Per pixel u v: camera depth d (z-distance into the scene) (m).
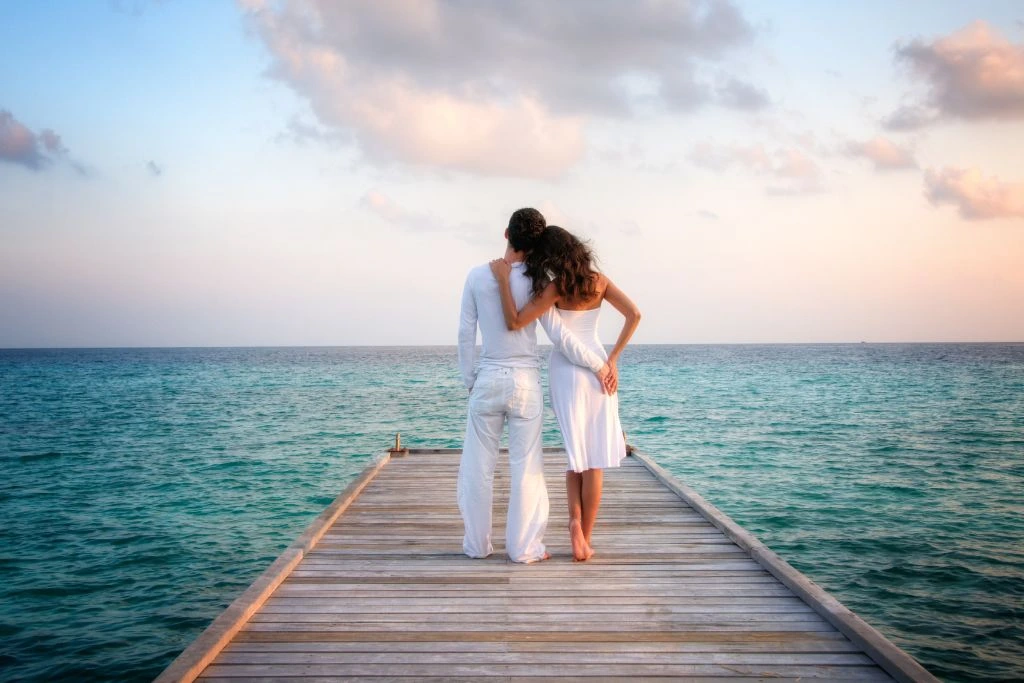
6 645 5.39
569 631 2.81
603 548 4.01
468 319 3.67
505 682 2.37
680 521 4.64
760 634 2.77
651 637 2.74
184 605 6.22
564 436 3.68
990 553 7.68
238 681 2.37
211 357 150.00
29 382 50.75
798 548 7.89
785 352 156.75
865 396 33.19
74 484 12.04
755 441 17.45
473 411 3.72
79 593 6.51
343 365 93.25
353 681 2.37
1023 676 4.90
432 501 5.35
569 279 3.51
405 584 3.38
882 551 7.77
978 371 59.66
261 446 17.06
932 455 14.96
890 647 2.50
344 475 12.90
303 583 3.39
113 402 31.88
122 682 4.82
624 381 48.19
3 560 7.54
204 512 9.84
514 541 3.71
